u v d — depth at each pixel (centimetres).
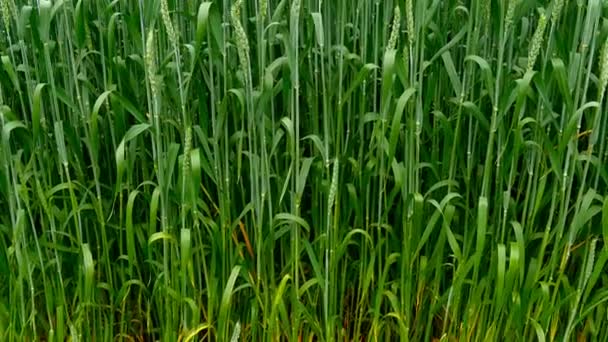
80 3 99
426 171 114
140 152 109
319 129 112
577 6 105
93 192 114
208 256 112
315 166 107
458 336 113
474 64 105
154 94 93
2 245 104
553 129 108
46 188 106
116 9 117
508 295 106
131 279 106
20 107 115
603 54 92
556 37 99
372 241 105
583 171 103
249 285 105
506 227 109
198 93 103
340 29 105
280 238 112
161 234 100
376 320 108
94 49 115
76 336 100
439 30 106
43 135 105
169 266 111
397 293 114
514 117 95
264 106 98
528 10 107
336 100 109
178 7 110
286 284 112
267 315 108
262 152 99
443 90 112
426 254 112
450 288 107
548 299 102
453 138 103
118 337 117
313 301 114
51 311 107
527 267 111
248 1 115
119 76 105
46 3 96
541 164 106
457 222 112
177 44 99
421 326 114
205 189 111
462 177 112
